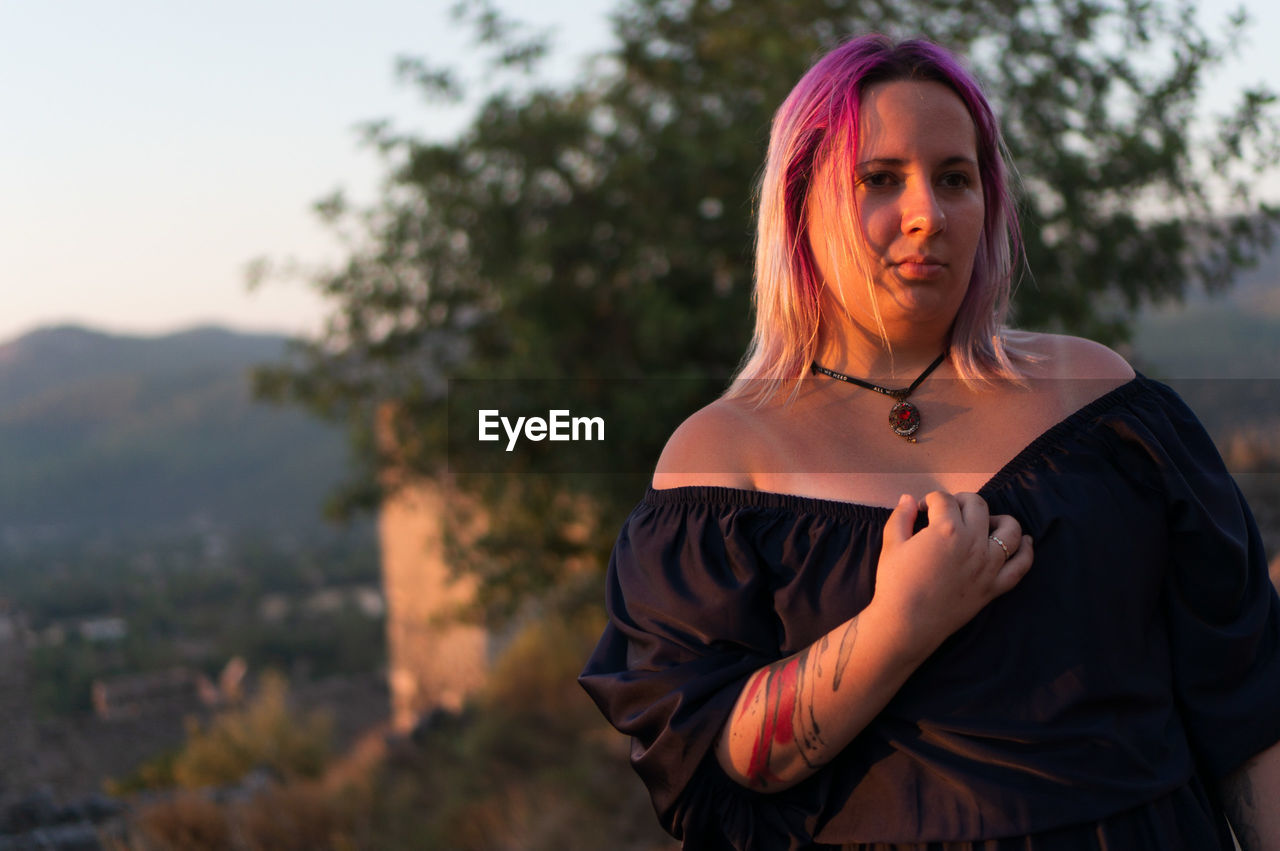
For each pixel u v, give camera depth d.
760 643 1.12
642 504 1.27
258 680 24.88
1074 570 1.07
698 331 5.81
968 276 1.15
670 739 1.09
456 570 6.94
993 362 1.19
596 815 6.44
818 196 1.15
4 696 14.79
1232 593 1.12
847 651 1.02
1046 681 1.05
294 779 7.92
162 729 13.33
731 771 1.09
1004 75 4.36
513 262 6.48
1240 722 1.11
